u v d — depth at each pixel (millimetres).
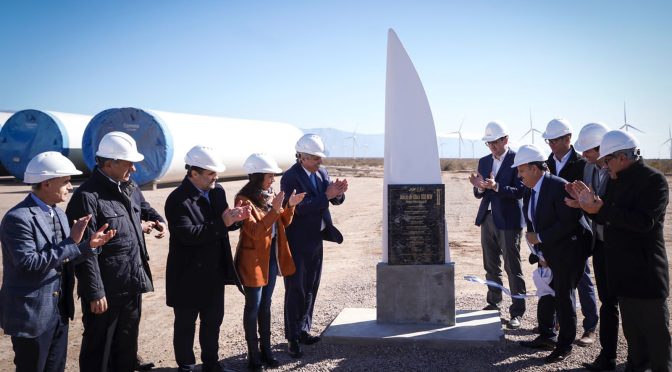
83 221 4082
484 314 6742
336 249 12516
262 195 5531
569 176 6199
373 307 7605
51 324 4141
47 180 4129
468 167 60562
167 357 5941
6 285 4051
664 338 4566
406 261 6246
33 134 26859
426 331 6090
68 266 4297
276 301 8203
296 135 41156
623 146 4539
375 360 5641
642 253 4555
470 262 10664
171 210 5008
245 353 6008
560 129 6164
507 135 6797
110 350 4914
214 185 5418
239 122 33781
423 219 6199
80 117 30156
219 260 5238
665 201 4453
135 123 23641
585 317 6059
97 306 4414
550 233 5457
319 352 5910
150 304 8070
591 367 5285
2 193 22219
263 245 5391
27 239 3963
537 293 5898
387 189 6219
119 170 4707
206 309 5215
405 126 6203
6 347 6262
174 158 24359
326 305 7816
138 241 4902
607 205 4598
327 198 6066
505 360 5566
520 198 6609
